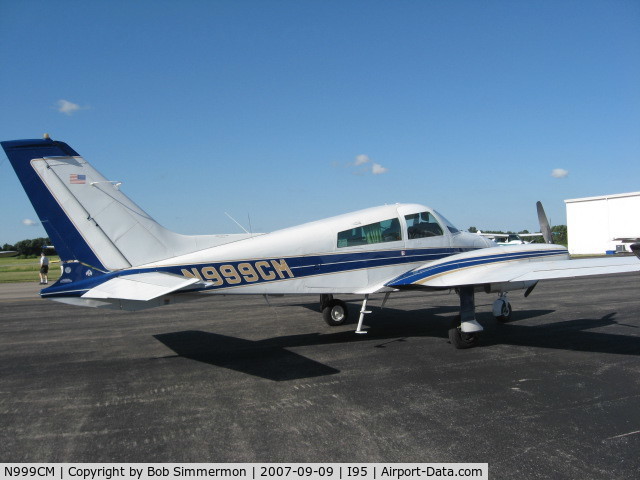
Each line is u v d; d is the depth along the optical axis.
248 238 7.30
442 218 8.63
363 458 3.54
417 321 9.30
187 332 8.52
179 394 5.07
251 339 7.86
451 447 3.68
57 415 4.50
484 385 5.21
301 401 4.77
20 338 8.17
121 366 6.26
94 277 6.47
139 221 6.72
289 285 7.20
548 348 6.92
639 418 4.21
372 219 7.85
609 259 6.78
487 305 11.13
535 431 3.96
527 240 40.81
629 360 6.22
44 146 6.38
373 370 5.87
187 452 3.68
